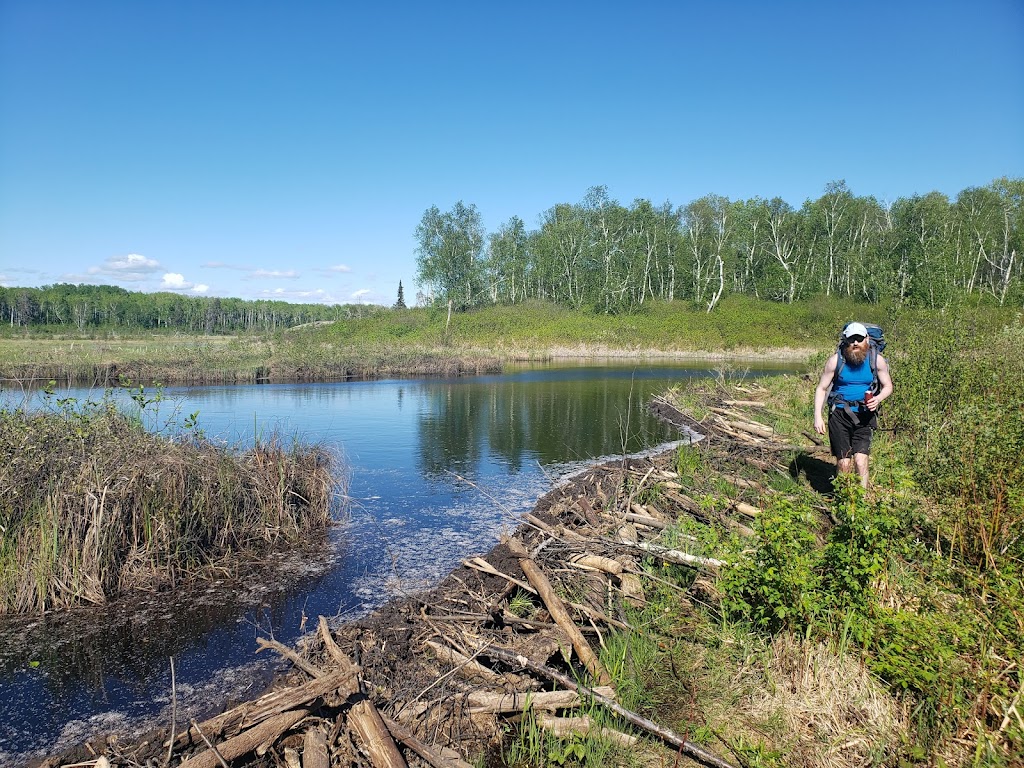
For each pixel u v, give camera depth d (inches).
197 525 273.0
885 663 145.9
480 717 159.0
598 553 250.1
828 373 265.1
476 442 533.3
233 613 226.8
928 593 172.2
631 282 2465.6
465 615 207.9
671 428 600.1
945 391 372.2
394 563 271.4
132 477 255.8
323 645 193.6
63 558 235.0
